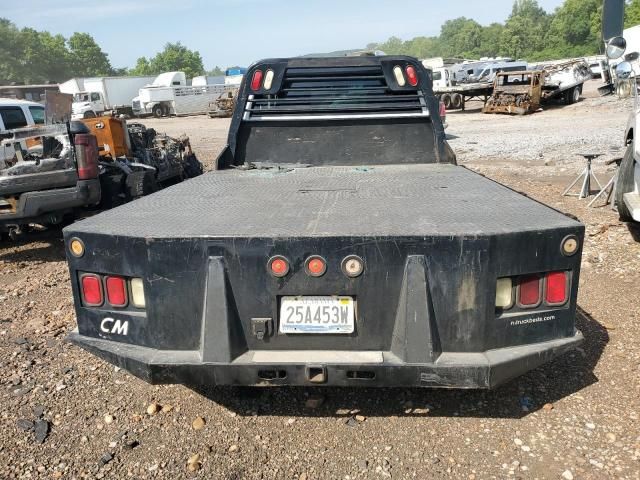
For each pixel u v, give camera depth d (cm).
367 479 253
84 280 263
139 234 247
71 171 620
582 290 469
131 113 3956
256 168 445
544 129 1738
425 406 308
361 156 447
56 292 527
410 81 432
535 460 261
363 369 238
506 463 260
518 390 319
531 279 245
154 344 255
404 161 446
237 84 4222
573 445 270
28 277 584
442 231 237
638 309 424
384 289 239
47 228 782
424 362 237
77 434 292
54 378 352
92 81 4050
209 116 3525
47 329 431
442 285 237
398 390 325
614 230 629
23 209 604
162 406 317
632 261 529
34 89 3666
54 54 10669
